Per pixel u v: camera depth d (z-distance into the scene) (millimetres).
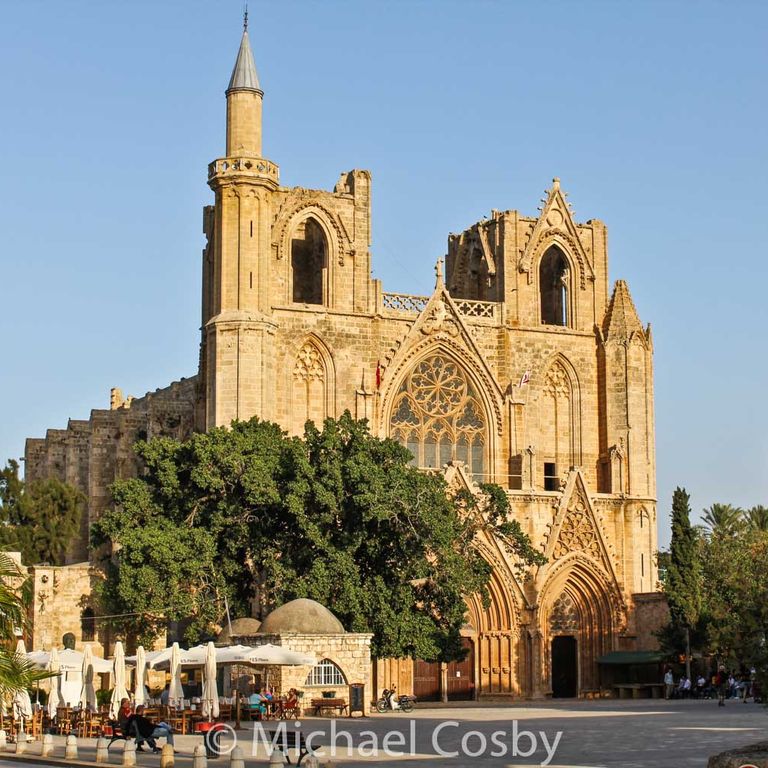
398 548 101125
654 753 58344
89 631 111938
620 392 129000
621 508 126938
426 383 124375
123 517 100812
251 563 103688
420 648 99125
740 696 113625
